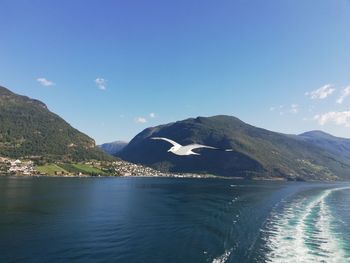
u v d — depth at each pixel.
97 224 73.81
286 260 48.81
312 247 55.34
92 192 149.38
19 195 126.81
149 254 51.72
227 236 63.06
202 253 52.06
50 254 51.59
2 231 65.62
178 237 62.28
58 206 99.88
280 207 106.56
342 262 48.03
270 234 64.81
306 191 182.50
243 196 145.25
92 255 51.22
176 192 162.88
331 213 94.62
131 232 66.25
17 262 48.00
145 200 122.75
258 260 48.75
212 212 93.56
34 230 67.06
